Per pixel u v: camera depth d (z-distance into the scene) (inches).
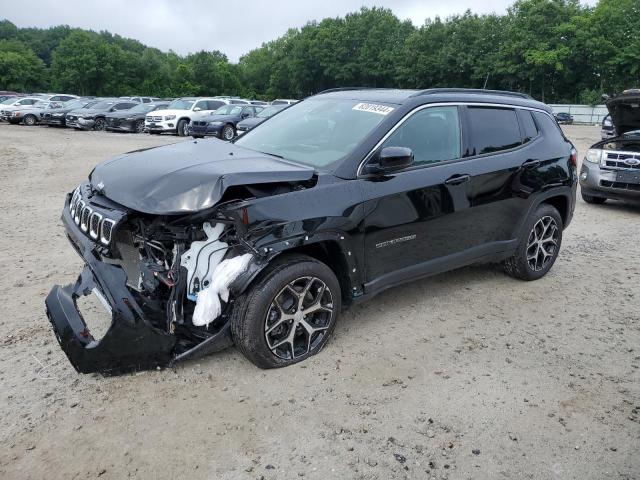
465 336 163.3
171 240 132.4
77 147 695.7
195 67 3346.5
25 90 3152.1
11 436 112.7
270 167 135.5
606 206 369.1
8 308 171.2
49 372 135.3
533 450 114.6
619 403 132.0
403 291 196.1
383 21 2881.4
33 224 280.8
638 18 2222.0
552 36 2295.8
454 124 175.6
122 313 122.4
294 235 133.2
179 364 139.9
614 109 336.8
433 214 164.6
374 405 127.4
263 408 124.5
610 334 168.4
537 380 140.7
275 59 3422.7
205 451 110.6
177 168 133.1
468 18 2529.5
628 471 109.7
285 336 139.8
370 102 171.6
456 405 128.7
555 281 213.2
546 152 201.9
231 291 128.7
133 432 115.0
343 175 146.8
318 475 105.3
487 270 221.8
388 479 105.0
